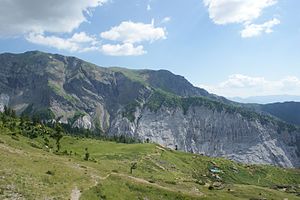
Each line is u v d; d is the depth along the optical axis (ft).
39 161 271.69
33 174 219.41
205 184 488.44
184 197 291.79
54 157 349.82
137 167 518.37
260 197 461.78
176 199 285.23
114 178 294.05
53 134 620.49
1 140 346.33
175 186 371.35
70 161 347.97
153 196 278.87
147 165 563.89
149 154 643.04
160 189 296.51
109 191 247.91
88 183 247.50
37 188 196.65
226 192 442.91
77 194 213.05
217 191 424.46
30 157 283.38
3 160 232.53
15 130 529.04
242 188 528.63
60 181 227.20
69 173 258.37
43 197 185.98
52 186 210.59
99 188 243.40
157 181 376.89
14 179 196.75
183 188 371.56
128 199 254.47
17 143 378.32
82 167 314.76
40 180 213.25
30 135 549.13
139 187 286.05
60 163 298.56
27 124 622.95
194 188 393.50
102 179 273.75
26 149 352.90
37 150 380.78
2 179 191.62
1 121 560.61
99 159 516.32
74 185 230.68
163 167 597.52
